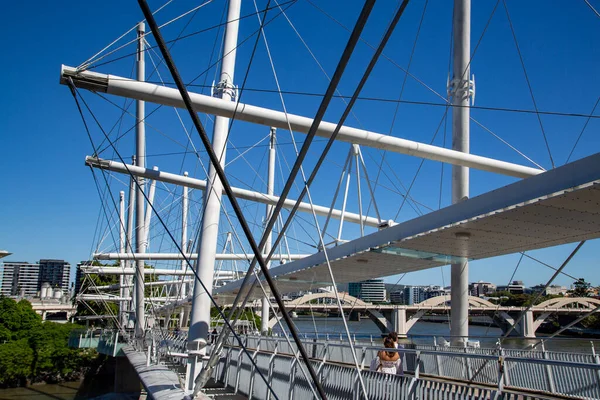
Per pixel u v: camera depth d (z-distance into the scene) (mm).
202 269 14141
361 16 4516
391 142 14828
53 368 52312
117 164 21141
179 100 11570
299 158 5910
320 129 13773
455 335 17641
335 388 11203
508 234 11758
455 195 18219
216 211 14734
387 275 19578
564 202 9094
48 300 169000
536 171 16625
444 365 16344
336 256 16094
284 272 19828
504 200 9859
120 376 42688
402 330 50469
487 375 14297
